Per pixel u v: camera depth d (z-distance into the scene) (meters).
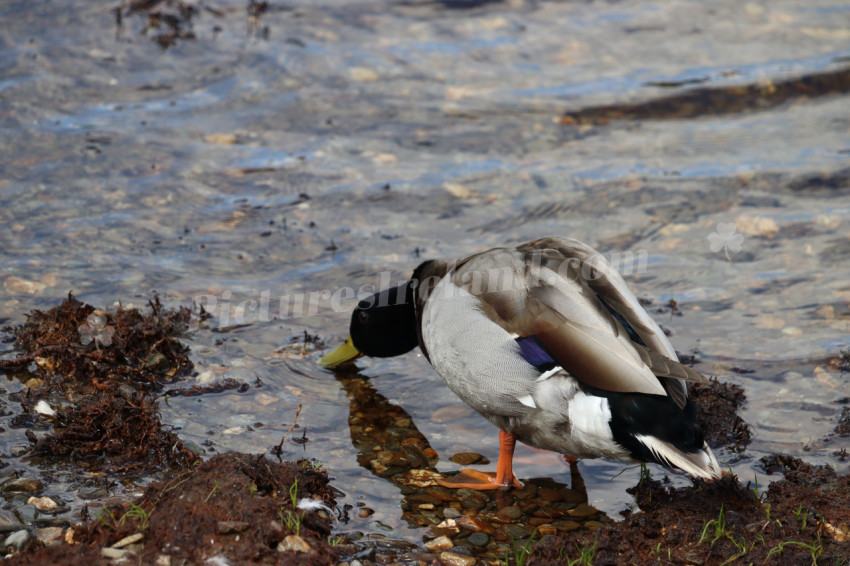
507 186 13.82
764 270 11.90
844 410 9.08
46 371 9.26
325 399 9.45
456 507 7.79
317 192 13.46
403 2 19.81
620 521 7.63
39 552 6.20
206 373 9.54
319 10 19.23
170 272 11.43
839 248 12.34
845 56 17.98
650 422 6.87
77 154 13.95
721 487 7.59
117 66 16.61
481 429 9.11
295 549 6.50
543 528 7.51
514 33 18.89
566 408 7.30
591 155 14.80
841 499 7.53
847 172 14.27
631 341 7.05
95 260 11.52
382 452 8.58
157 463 7.97
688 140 15.34
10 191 12.86
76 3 18.64
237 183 13.58
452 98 16.33
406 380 9.95
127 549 6.30
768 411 9.11
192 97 15.89
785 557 6.66
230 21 18.55
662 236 12.66
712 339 10.41
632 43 18.64
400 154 14.64
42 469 7.78
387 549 7.05
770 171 14.34
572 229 12.77
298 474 7.55
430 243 12.32
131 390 9.03
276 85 16.38
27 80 15.86
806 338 10.38
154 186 13.33
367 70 17.05
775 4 20.64
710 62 17.86
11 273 11.05
